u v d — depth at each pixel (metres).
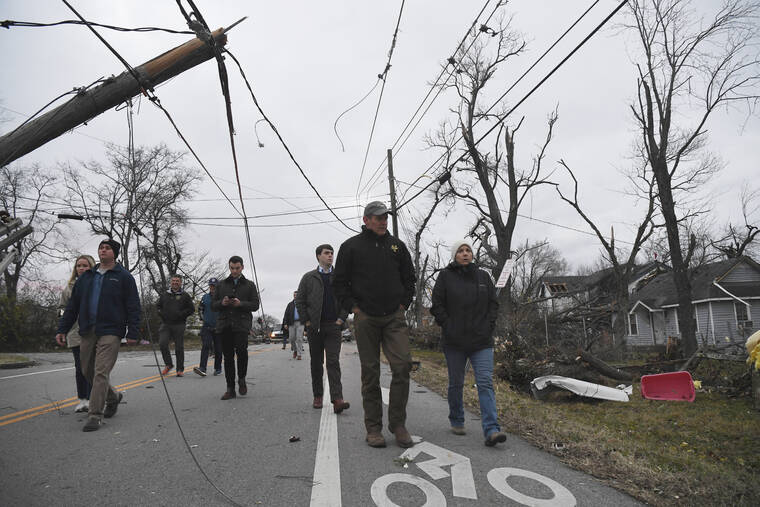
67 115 7.51
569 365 8.62
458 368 4.55
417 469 3.54
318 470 3.51
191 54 7.53
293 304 13.91
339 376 5.64
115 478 3.35
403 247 4.48
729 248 27.78
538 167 22.06
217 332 6.64
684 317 17.20
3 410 5.75
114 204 29.42
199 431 4.66
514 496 3.05
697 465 3.78
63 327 5.12
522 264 40.25
